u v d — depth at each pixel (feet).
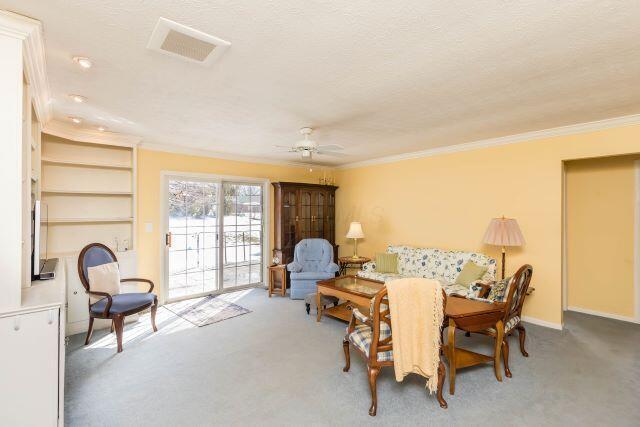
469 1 4.83
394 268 15.99
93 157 13.64
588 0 4.80
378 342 7.17
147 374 8.79
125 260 12.92
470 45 6.15
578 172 14.42
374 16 5.20
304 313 14.05
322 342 10.93
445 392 7.93
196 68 7.11
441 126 11.87
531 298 12.91
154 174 15.10
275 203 19.44
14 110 5.28
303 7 4.95
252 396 7.73
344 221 21.53
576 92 8.52
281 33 5.70
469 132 12.75
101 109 10.00
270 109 9.92
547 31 5.67
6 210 5.24
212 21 5.34
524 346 10.54
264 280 19.40
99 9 5.03
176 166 15.79
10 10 5.03
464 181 14.99
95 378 8.57
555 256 12.28
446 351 8.44
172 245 15.79
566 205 14.65
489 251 14.10
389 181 18.48
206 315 13.75
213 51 6.31
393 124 11.59
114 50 6.34
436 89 8.32
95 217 13.58
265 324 12.67
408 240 17.44
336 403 7.45
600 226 13.88
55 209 12.67
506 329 8.86
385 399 7.62
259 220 19.24
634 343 10.91
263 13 5.11
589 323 12.90
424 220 16.66
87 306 11.86
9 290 5.27
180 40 5.91
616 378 8.60
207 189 17.02
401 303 7.07
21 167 5.35
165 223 15.38
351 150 16.40
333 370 9.02
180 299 15.96
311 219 20.25
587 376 8.71
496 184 13.89
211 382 8.38
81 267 10.77
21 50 5.33
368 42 6.03
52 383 5.61
